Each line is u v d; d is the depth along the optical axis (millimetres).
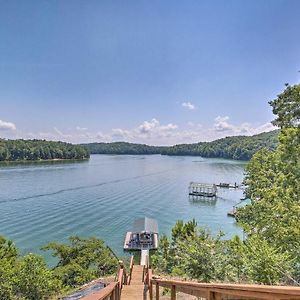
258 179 21938
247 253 10820
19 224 38188
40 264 16188
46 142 173875
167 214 47062
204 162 164250
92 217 42938
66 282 19312
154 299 8758
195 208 51781
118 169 119438
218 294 2688
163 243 22156
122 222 40906
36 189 63781
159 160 189500
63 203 51188
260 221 15891
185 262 11578
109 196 59406
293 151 15141
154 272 16016
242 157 166250
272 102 17609
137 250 30766
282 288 1549
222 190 73688
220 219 44281
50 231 35812
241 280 10469
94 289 11250
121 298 8977
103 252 22969
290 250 12047
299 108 16453
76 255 22562
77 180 80812
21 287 14766
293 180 14859
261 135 170750
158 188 71875
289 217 13273
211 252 11312
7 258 19938
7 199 52500
